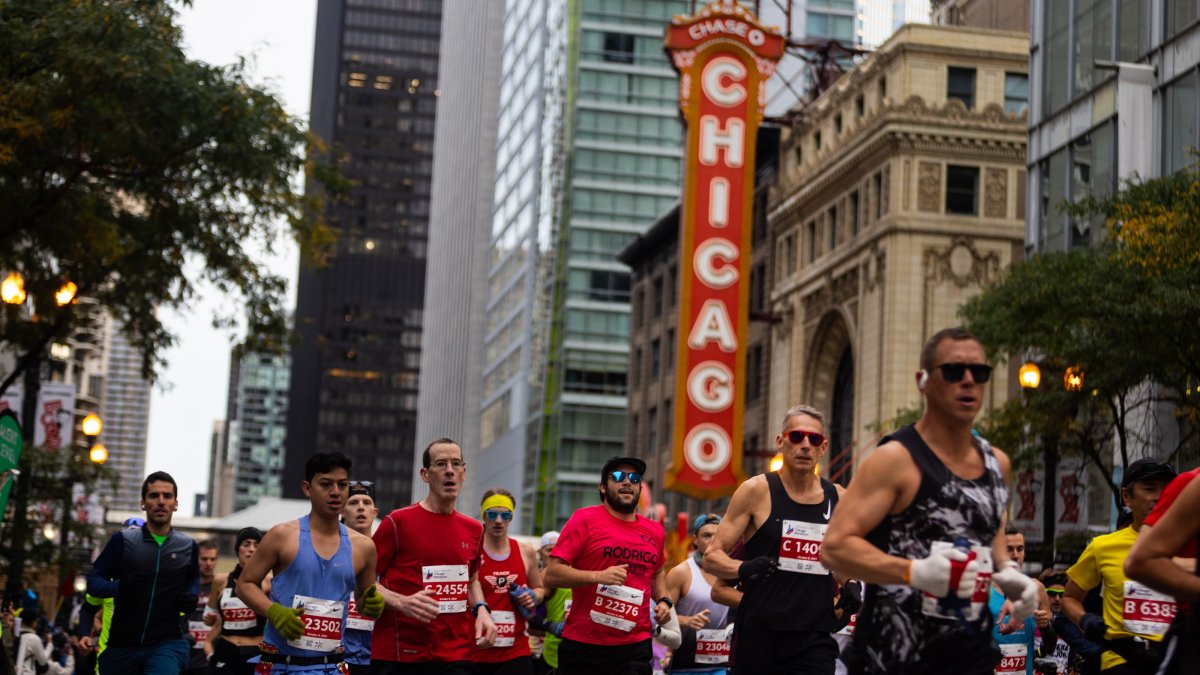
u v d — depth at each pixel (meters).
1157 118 35.88
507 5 138.88
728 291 56.66
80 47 25.28
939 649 6.48
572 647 12.41
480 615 12.21
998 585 6.36
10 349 30.80
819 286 60.19
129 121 26.08
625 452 88.12
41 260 29.12
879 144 54.25
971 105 54.44
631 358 86.38
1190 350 25.88
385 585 12.15
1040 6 42.84
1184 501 5.96
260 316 29.81
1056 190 41.38
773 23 78.88
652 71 99.25
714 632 13.29
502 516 13.38
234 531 61.62
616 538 12.36
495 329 127.81
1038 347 29.59
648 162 98.44
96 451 33.12
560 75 103.44
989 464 6.58
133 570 13.01
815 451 10.63
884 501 6.42
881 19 82.62
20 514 29.66
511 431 112.88
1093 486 34.72
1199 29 34.22
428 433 182.62
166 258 29.36
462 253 167.12
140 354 30.45
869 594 6.70
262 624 14.88
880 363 53.44
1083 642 11.08
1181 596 6.03
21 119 25.03
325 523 10.93
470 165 166.62
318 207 29.91
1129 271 26.67
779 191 65.50
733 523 10.73
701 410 56.03
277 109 28.20
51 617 52.78
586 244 97.12
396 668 12.12
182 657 13.35
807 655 10.54
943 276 53.16
